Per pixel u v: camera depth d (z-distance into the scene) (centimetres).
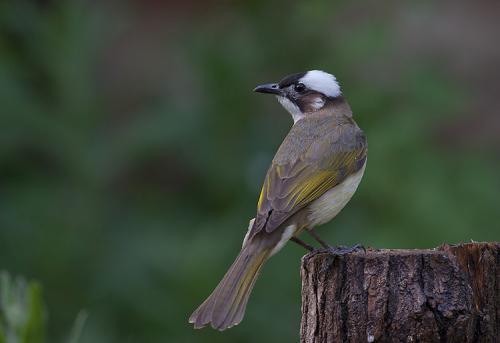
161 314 1333
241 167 1441
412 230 1352
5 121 1394
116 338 1334
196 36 1486
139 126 1431
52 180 1434
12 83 1402
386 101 1434
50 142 1411
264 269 1355
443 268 826
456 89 1478
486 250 866
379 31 1448
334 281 845
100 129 1457
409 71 1470
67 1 1447
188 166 1492
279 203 980
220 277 1304
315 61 1448
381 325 822
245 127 1450
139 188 1511
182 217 1455
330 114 1141
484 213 1391
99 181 1419
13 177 1438
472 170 1436
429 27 1909
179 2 1895
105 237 1399
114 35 1545
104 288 1359
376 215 1396
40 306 888
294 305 1347
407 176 1392
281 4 1459
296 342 1334
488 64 1938
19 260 1357
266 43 1448
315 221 1012
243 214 1397
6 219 1373
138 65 1800
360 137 1079
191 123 1440
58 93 1430
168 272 1358
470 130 1866
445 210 1362
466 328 814
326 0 1462
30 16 1437
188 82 1581
